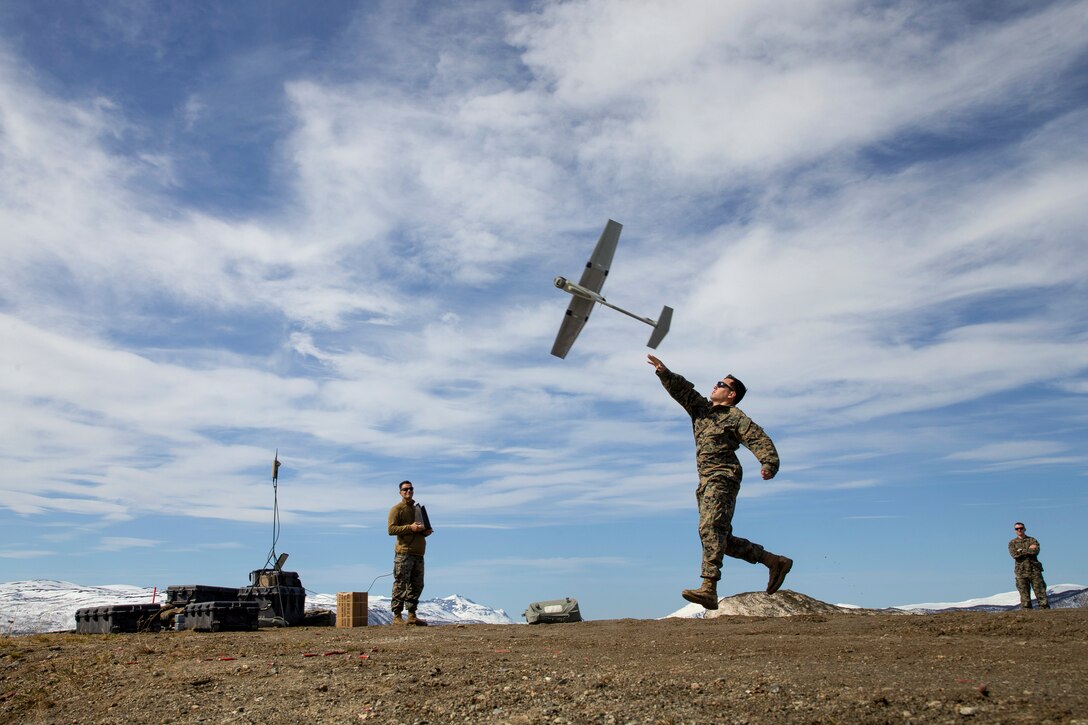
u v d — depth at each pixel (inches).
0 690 305.6
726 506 336.2
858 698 193.5
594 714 201.6
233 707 249.3
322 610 722.2
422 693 244.4
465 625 556.4
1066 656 243.0
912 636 339.0
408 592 593.9
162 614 586.2
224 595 633.6
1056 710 168.4
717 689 217.9
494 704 221.9
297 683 277.6
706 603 329.1
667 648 325.7
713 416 346.3
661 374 352.5
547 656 315.6
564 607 600.7
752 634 378.6
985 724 163.9
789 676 229.5
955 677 213.9
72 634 544.7
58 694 293.4
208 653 376.8
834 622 422.9
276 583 675.4
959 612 436.8
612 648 335.9
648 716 194.9
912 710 179.0
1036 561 764.6
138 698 272.7
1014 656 249.1
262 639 454.6
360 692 252.8
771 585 342.6
